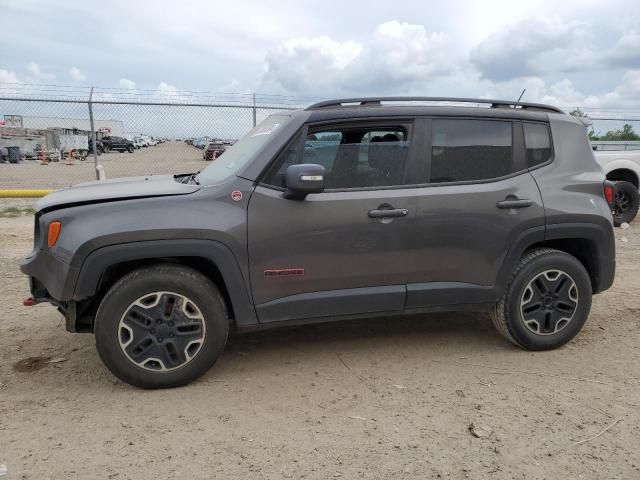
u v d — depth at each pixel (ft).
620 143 35.86
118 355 11.23
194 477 8.69
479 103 13.43
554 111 14.21
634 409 10.91
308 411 10.85
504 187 13.05
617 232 31.01
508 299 13.34
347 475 8.75
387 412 10.80
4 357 13.55
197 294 11.43
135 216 11.16
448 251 12.75
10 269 22.02
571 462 9.10
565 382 12.13
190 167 32.50
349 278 12.35
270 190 11.85
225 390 11.77
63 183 45.29
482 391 11.69
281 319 12.16
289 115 12.84
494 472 8.82
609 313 16.81
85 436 9.89
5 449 9.45
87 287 11.05
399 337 14.92
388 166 12.61
